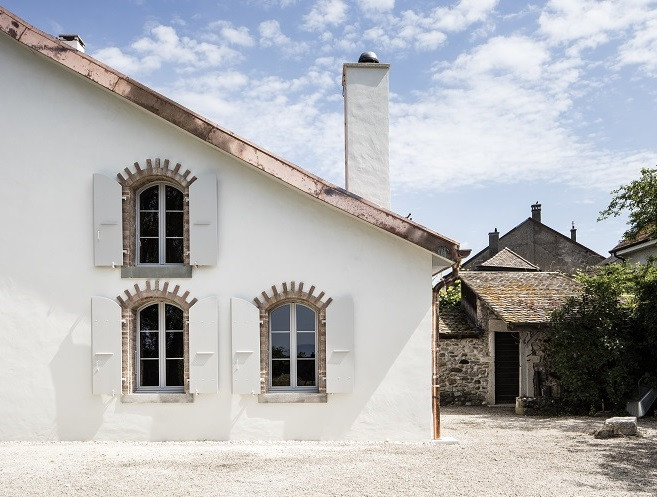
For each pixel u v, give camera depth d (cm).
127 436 930
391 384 953
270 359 972
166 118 919
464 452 893
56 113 956
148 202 984
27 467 764
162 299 960
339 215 965
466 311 1816
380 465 792
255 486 687
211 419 934
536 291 1664
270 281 955
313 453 859
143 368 965
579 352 1373
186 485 689
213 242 941
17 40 920
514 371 1622
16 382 932
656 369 1380
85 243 946
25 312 938
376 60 1148
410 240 927
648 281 1390
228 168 960
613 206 1420
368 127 1100
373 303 959
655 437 1050
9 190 948
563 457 870
